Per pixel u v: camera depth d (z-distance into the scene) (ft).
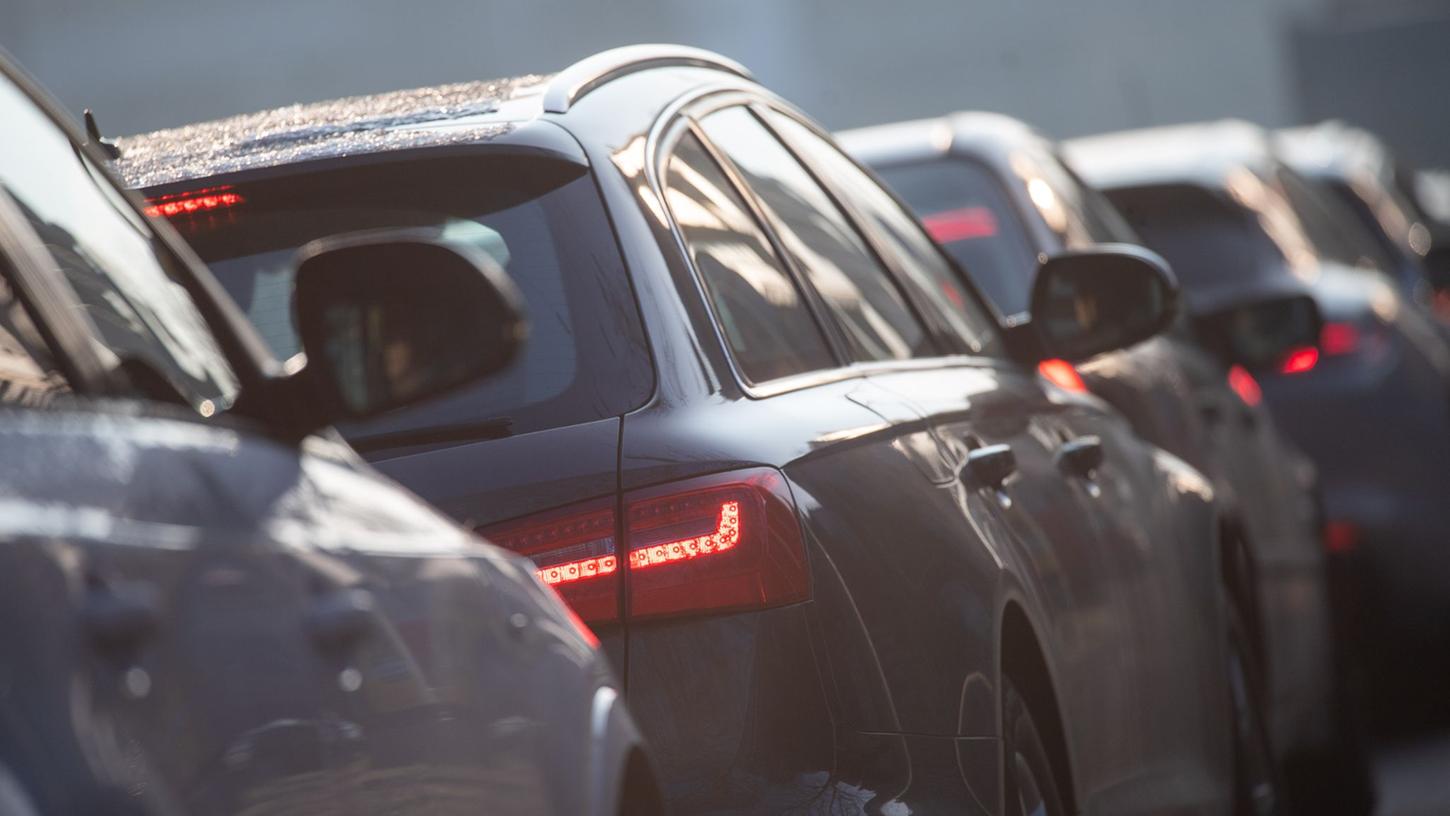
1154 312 61.52
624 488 36.42
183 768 19.48
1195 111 508.12
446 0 486.38
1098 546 53.16
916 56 503.20
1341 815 84.12
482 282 26.99
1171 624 59.06
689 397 37.81
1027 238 81.92
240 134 43.16
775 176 48.83
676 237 40.34
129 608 19.26
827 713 37.01
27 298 22.49
